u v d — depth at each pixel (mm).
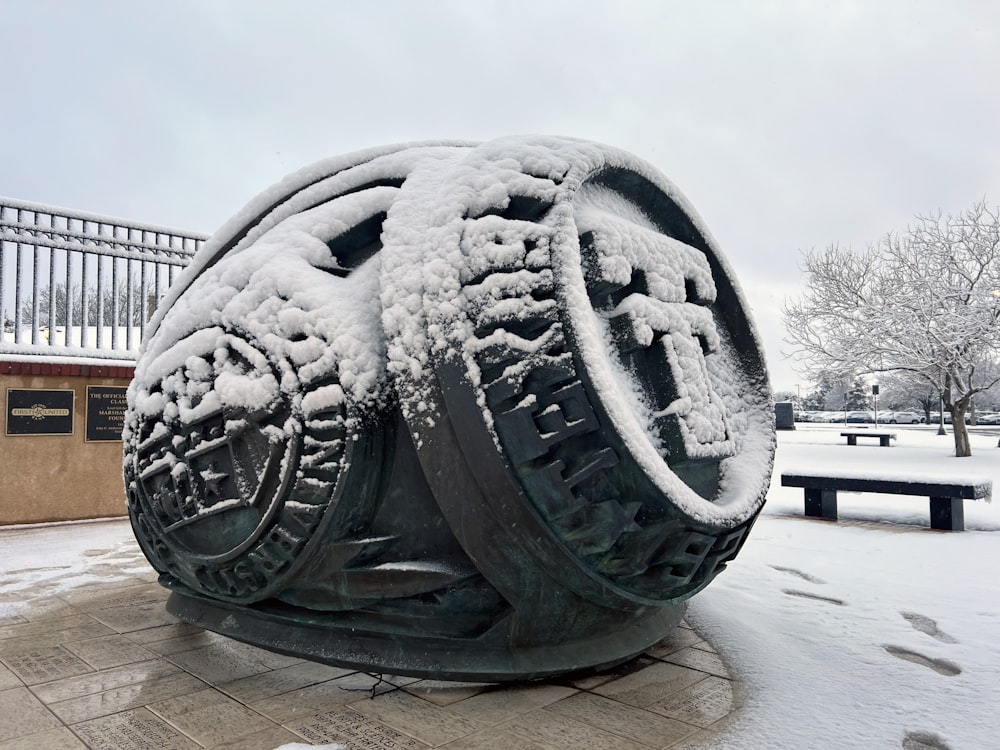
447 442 2887
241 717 2842
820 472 8875
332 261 3533
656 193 3729
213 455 3520
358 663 3100
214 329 3539
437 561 3041
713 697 3037
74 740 2660
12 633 4090
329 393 3076
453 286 2941
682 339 3350
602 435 2771
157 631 4109
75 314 13422
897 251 22672
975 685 3180
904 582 5273
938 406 51844
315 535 3080
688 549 2994
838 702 2980
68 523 9242
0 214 9180
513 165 3129
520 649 3006
